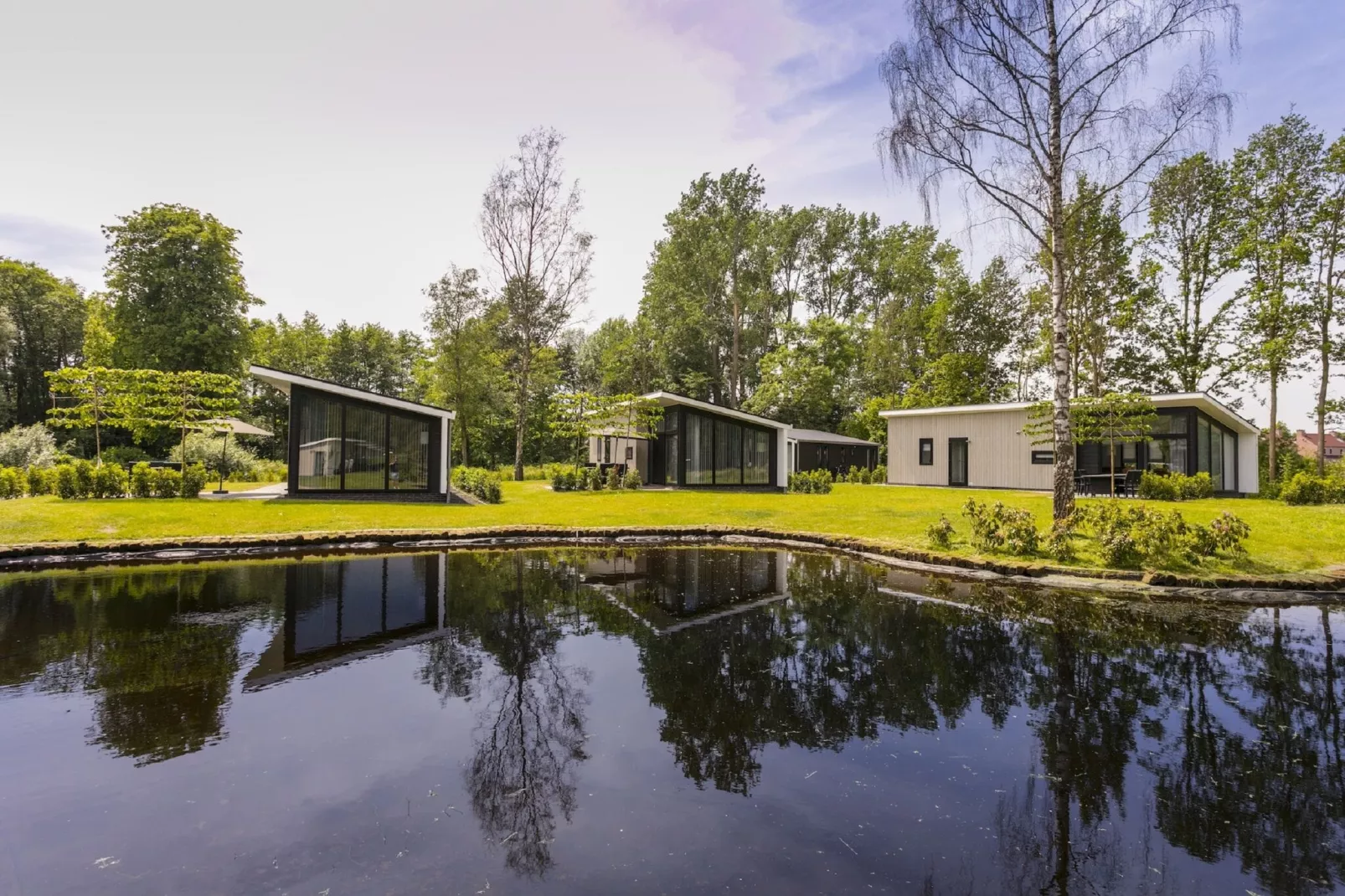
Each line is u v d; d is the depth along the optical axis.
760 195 37.31
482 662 5.25
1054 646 5.74
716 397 41.44
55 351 33.28
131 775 3.27
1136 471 18.16
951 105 10.73
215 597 7.36
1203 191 23.45
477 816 2.93
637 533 12.86
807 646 5.74
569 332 48.09
